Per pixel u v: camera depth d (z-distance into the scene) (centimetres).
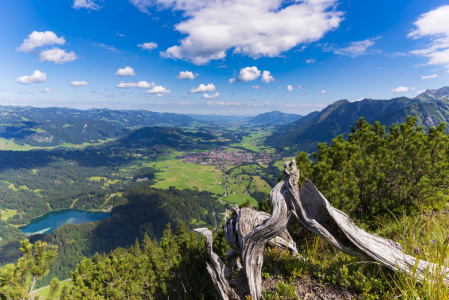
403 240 521
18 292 807
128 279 1264
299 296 425
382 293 383
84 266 1230
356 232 414
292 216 465
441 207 686
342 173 883
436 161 816
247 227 586
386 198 829
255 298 465
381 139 1016
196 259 1050
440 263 355
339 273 454
